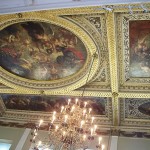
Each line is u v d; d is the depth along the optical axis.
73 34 9.94
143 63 10.39
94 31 9.66
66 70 11.69
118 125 12.87
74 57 10.98
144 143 11.86
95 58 10.45
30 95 13.27
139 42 9.68
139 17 8.80
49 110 13.86
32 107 14.01
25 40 10.73
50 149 10.04
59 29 9.88
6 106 14.45
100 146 7.66
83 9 8.68
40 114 14.05
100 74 11.38
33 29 10.12
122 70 10.88
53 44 10.62
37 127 8.65
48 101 13.41
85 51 10.54
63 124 7.81
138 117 12.70
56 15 9.16
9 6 4.77
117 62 10.39
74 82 11.71
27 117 14.25
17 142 12.96
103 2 4.61
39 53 11.20
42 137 12.89
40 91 12.51
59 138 8.03
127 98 11.97
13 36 10.66
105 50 10.15
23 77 12.63
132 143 11.96
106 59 10.58
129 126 12.73
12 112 14.49
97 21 9.35
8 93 13.44
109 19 8.73
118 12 8.81
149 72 10.71
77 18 9.36
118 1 4.55
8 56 11.73
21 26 10.08
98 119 13.20
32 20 9.49
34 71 12.17
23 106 14.13
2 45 11.25
